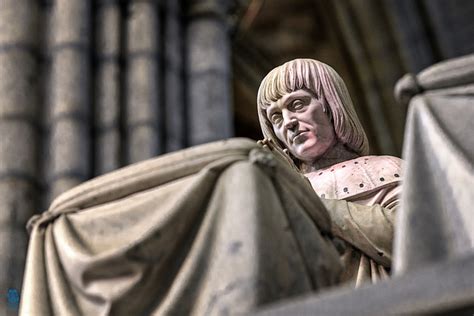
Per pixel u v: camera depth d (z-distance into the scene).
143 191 2.53
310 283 2.38
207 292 2.27
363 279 2.90
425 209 2.12
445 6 15.72
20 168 7.18
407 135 2.24
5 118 7.38
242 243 2.27
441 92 2.27
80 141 7.50
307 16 16.11
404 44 15.79
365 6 15.90
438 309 1.78
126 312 2.34
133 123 7.94
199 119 8.65
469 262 1.79
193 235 2.38
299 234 2.43
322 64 3.49
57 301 2.44
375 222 2.98
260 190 2.36
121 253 2.35
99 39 8.17
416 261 2.05
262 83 3.51
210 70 8.92
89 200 2.58
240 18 10.21
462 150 2.16
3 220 6.89
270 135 3.53
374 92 15.97
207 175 2.40
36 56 7.79
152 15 8.58
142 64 8.24
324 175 3.36
